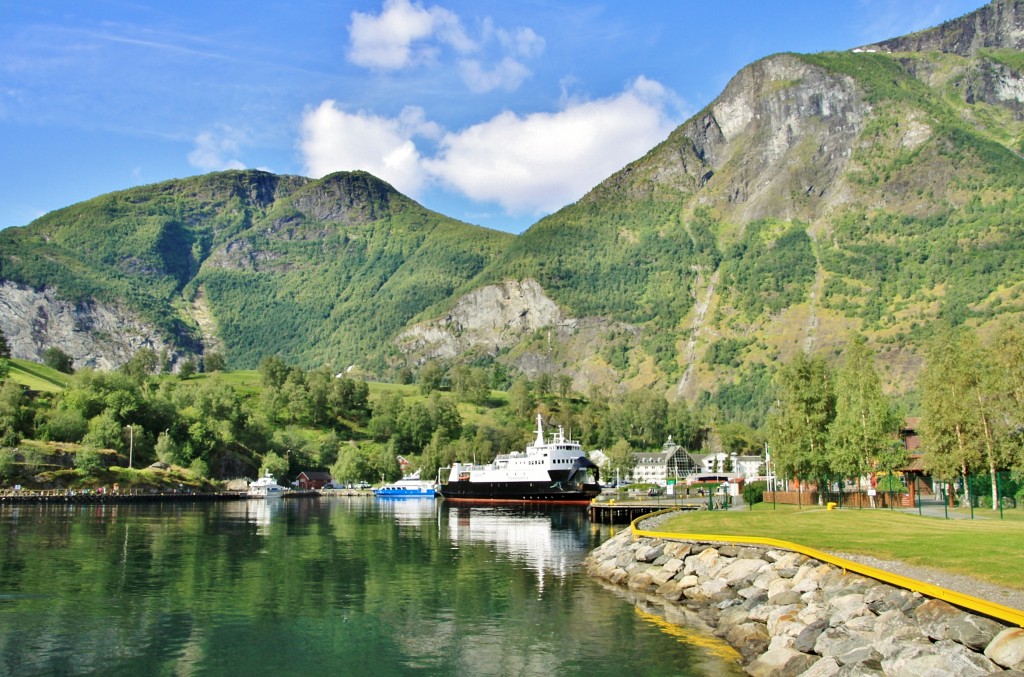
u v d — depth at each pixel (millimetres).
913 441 119875
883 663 27984
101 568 58625
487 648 36812
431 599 48125
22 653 35406
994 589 31297
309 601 47219
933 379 82375
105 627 40188
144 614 43156
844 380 87500
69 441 176250
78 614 42906
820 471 92500
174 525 97812
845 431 85000
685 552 53031
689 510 93688
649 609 45094
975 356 80438
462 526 104688
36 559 62750
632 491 197125
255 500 180500
